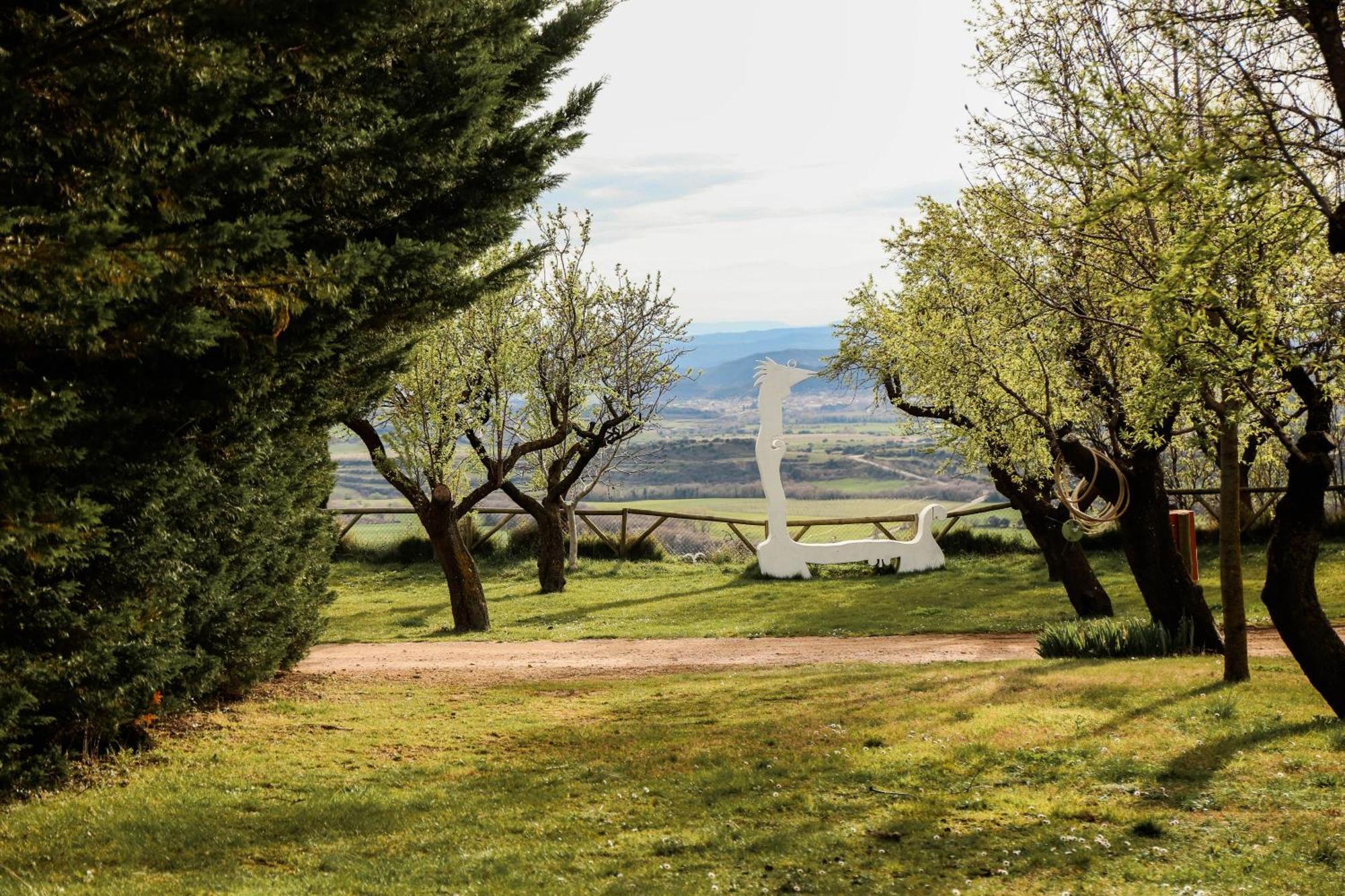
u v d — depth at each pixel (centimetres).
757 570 2778
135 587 839
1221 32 818
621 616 2209
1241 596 1123
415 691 1351
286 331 852
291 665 1462
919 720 1026
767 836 700
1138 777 809
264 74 687
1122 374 1391
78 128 583
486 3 1079
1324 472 959
